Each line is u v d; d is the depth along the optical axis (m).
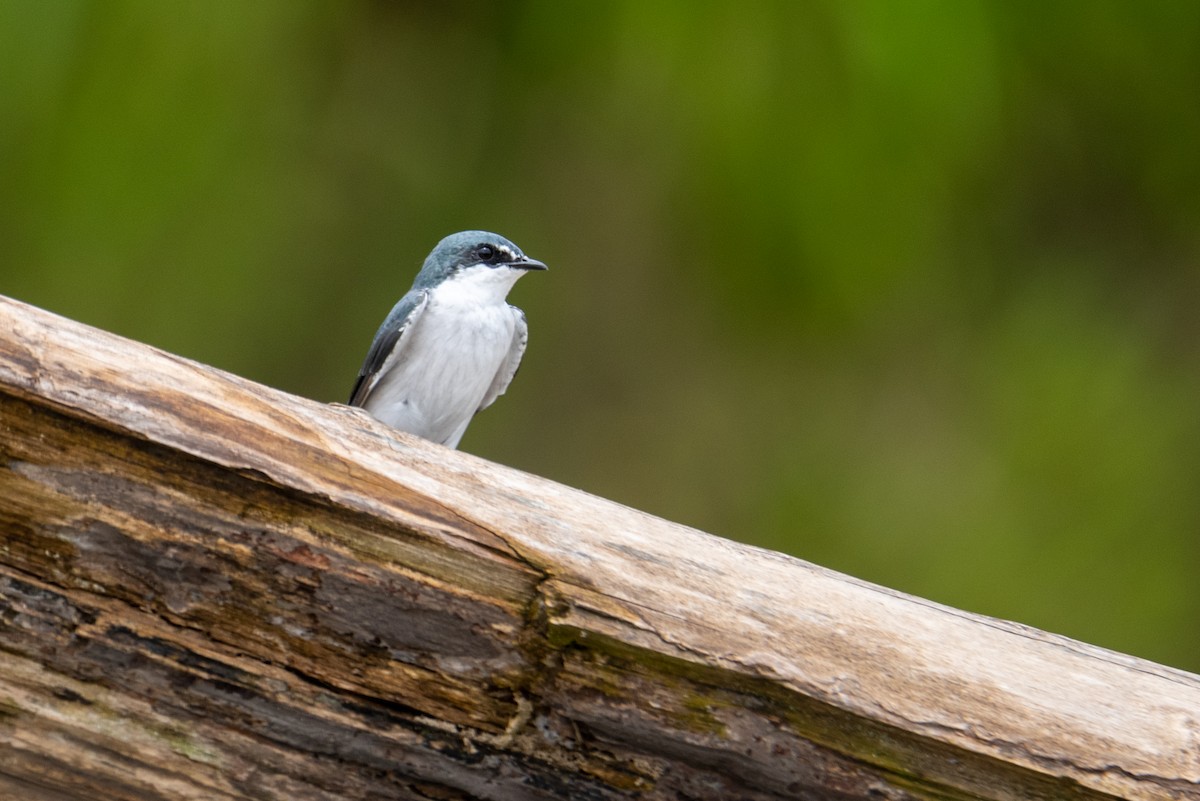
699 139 13.33
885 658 5.50
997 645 5.66
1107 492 13.87
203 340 13.18
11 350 4.93
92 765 5.19
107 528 5.02
